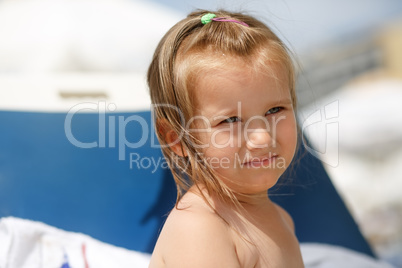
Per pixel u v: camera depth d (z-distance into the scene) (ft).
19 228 3.51
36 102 4.30
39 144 4.17
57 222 4.05
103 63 8.45
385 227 6.93
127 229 4.16
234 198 2.56
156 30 9.13
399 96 9.08
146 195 4.24
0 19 9.18
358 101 9.11
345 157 8.26
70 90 4.48
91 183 4.18
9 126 4.15
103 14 9.50
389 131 8.21
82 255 3.61
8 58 8.45
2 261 3.29
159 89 2.71
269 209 2.79
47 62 8.46
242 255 2.43
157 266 2.48
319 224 4.68
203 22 2.71
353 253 4.49
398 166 7.93
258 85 2.41
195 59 2.47
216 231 2.38
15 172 4.08
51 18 9.18
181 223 2.41
